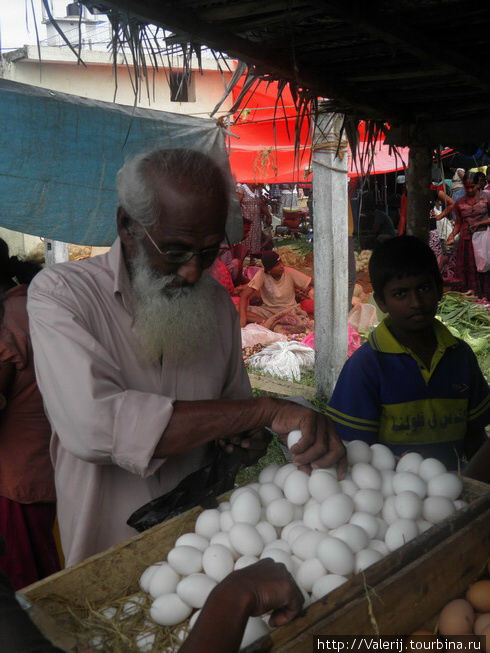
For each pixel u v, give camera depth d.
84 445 1.66
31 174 4.46
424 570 1.33
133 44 2.32
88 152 4.64
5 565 2.58
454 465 2.40
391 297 2.25
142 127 4.87
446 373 2.34
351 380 2.34
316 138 5.53
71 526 1.92
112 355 1.82
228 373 2.14
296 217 17.69
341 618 1.17
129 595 1.50
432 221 11.29
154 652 1.32
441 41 2.39
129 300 1.83
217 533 1.56
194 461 2.00
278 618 1.17
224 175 1.75
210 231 1.67
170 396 1.91
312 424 1.62
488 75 2.72
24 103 4.33
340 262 5.75
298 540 1.46
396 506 1.54
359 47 2.52
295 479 1.59
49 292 1.77
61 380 1.68
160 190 1.62
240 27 2.29
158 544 1.57
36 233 4.66
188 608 1.39
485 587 1.41
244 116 6.99
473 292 10.34
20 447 2.57
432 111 3.50
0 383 2.47
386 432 2.37
